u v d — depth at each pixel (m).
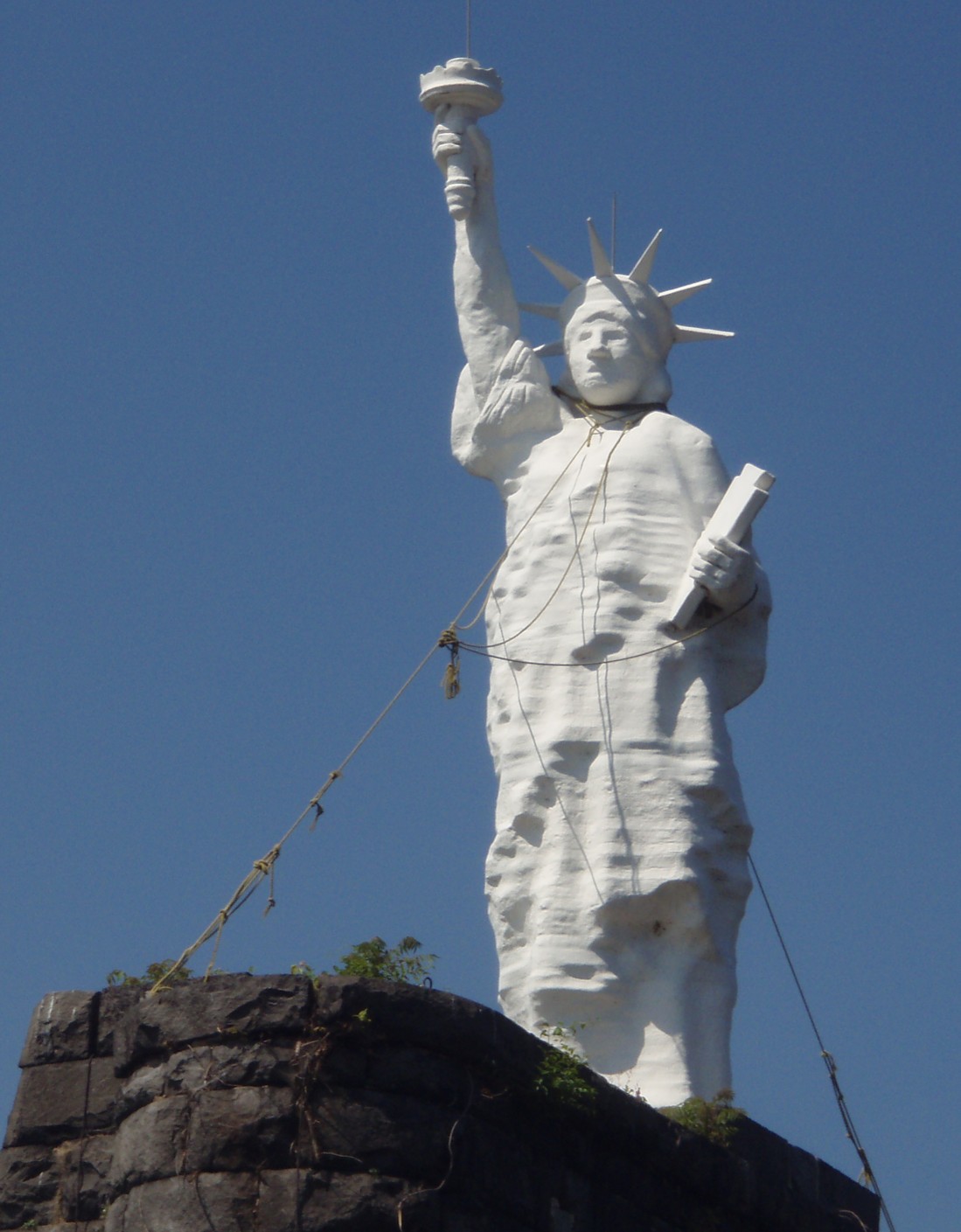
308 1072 31.34
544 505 41.88
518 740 40.56
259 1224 30.77
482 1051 32.50
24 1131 34.25
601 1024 39.12
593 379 42.62
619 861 39.41
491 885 40.53
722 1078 39.12
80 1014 34.69
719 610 41.03
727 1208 36.81
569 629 40.75
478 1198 31.97
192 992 32.06
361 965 33.12
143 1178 31.48
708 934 39.44
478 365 42.97
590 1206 34.09
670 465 41.72
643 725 40.12
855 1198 39.97
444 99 43.47
